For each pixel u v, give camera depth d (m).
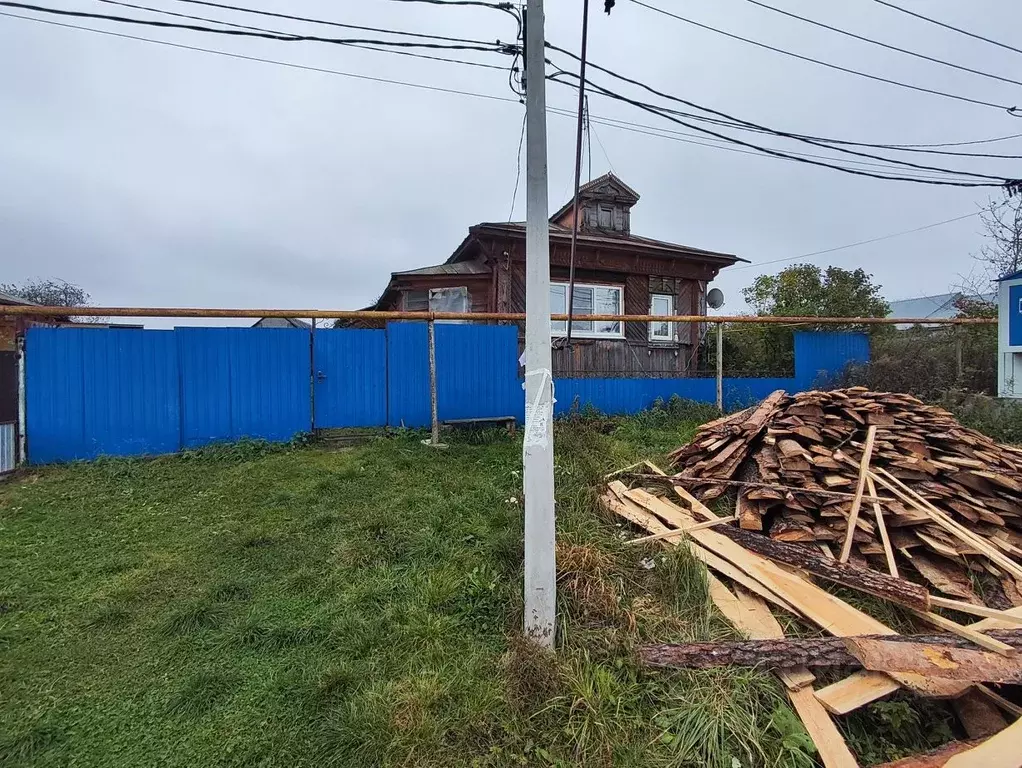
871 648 2.21
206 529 3.94
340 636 2.64
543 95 2.65
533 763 1.93
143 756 1.96
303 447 6.32
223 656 2.52
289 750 1.98
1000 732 1.92
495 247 9.74
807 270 15.44
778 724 2.06
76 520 4.09
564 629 2.59
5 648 2.56
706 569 3.04
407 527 3.87
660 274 11.11
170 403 5.98
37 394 5.46
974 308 10.21
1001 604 2.87
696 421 7.62
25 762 1.93
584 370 10.35
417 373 7.06
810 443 3.97
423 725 2.04
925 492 3.48
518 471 5.14
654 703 2.21
